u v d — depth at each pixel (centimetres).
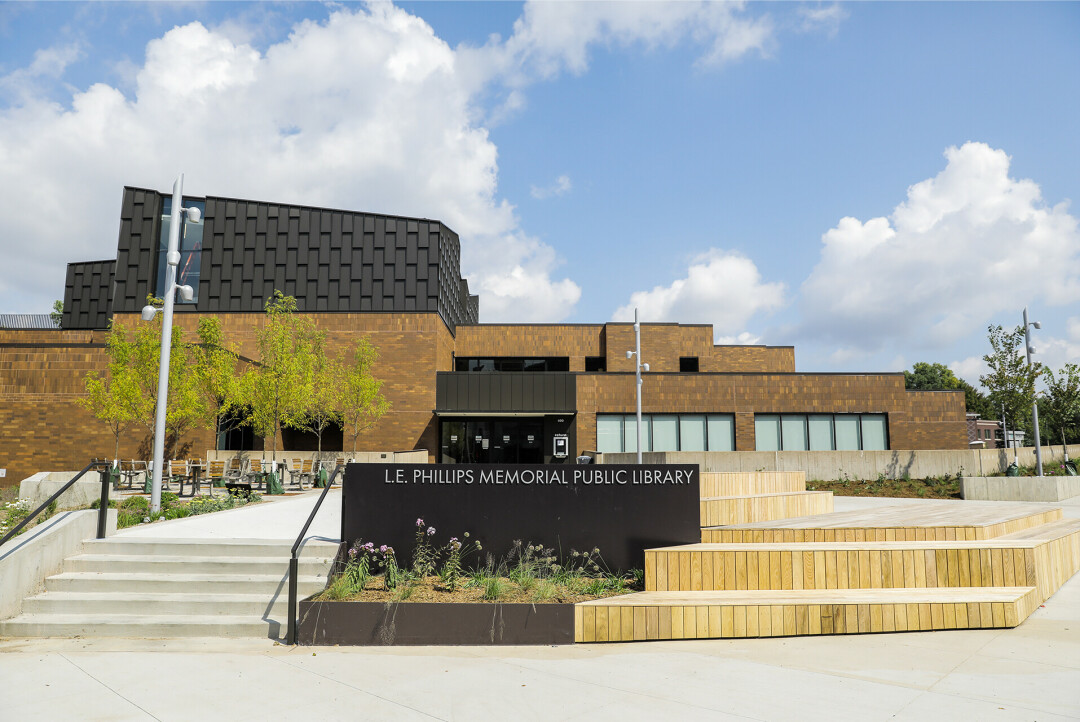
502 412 3222
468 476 1002
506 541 993
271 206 3441
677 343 3788
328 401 2875
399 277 3403
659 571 905
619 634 791
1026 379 2439
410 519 994
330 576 903
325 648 769
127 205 3397
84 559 927
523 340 3800
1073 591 1005
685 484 1011
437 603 795
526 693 620
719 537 1027
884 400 3212
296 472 2316
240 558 941
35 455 2553
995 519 1197
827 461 2386
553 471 1005
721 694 611
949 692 607
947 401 3212
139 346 2336
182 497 1773
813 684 633
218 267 3384
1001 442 5188
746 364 3825
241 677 664
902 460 2367
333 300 3378
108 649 757
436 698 608
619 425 3231
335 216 3450
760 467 2400
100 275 4197
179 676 665
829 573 904
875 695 602
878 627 805
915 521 1162
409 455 2711
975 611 817
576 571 973
